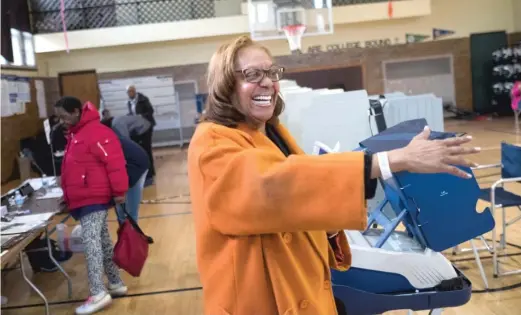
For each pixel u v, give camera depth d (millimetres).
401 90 13359
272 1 9422
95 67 12695
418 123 2158
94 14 12406
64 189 3363
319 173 1072
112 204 3457
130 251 3441
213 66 1316
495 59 12969
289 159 1099
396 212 2334
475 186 2117
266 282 1207
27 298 3775
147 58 12758
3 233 2943
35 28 11984
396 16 12227
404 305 1931
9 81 9859
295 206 1082
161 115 12922
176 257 4434
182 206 6379
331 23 9438
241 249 1187
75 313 3445
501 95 13008
